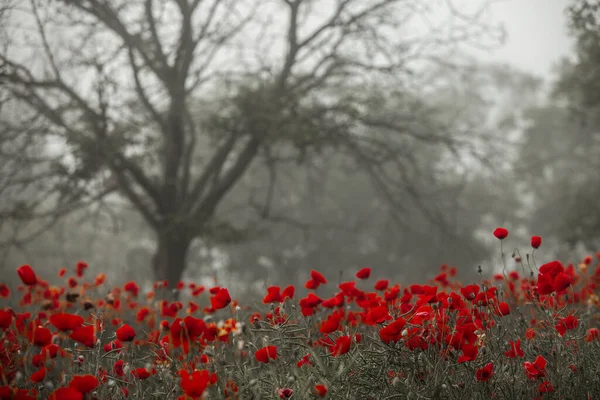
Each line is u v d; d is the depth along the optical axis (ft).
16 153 45.16
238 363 9.89
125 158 47.65
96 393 10.21
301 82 56.80
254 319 10.89
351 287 12.26
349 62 56.39
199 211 55.47
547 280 11.07
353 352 10.28
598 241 68.18
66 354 10.28
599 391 10.31
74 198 48.21
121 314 17.58
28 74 40.19
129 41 44.42
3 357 10.04
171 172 53.98
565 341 11.34
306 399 9.11
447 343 10.18
